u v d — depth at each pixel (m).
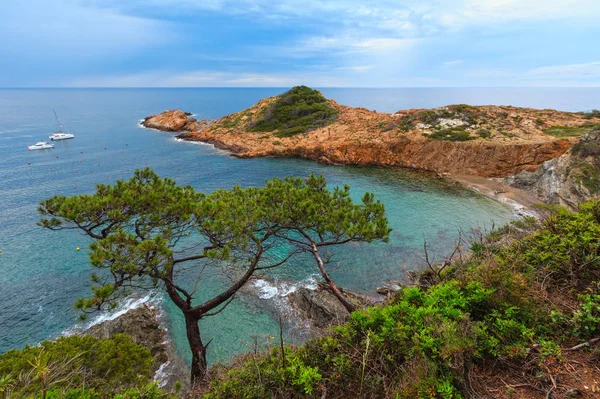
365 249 26.22
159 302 20.52
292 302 19.80
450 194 40.94
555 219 8.39
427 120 61.59
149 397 6.08
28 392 6.59
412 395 4.55
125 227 10.33
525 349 4.91
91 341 10.74
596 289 5.82
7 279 22.83
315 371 5.51
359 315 6.28
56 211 9.26
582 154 34.47
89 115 151.75
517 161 45.41
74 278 23.09
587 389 4.27
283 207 11.89
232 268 23.02
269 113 79.94
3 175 47.97
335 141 61.91
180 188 11.80
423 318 5.64
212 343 16.92
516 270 6.79
